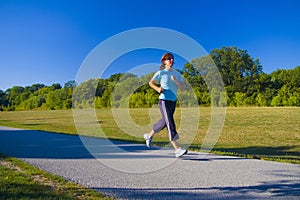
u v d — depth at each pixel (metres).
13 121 20.78
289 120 16.33
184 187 3.56
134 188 3.53
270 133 11.38
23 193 3.23
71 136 9.52
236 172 4.28
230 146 8.15
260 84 30.95
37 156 5.76
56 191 3.35
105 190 3.44
